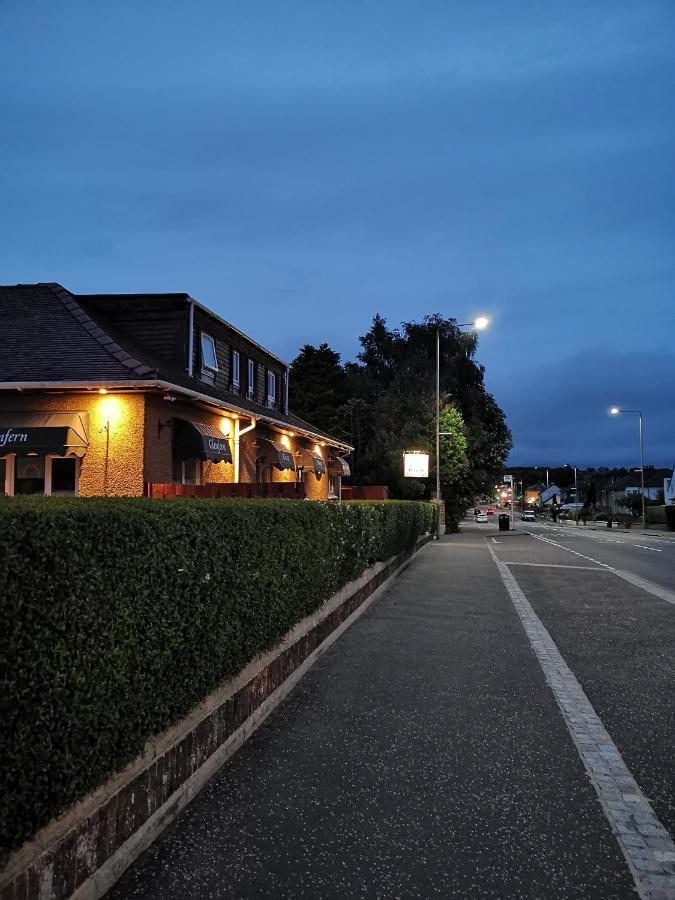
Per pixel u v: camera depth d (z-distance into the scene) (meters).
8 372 13.06
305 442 25.09
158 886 3.19
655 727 5.52
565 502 154.88
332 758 4.80
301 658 6.97
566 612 11.09
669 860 3.51
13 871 2.51
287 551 6.31
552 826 3.84
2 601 2.45
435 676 7.00
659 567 19.66
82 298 17.06
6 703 2.46
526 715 5.79
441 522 38.69
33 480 13.66
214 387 18.08
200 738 4.29
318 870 3.35
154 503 4.13
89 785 3.04
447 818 3.92
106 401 13.10
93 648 3.03
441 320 51.00
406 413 41.91
